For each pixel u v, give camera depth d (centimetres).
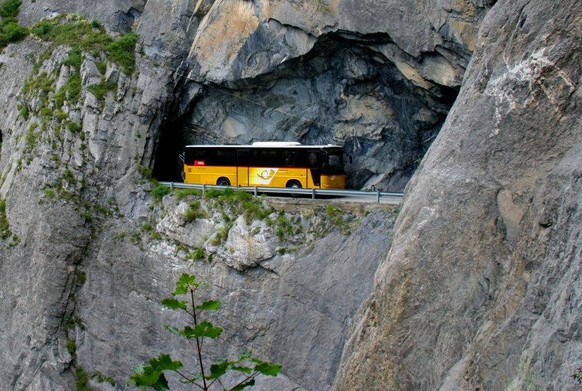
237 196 2191
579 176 996
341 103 2320
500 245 1215
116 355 2331
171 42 2636
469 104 1374
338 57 2206
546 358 873
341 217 1983
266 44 2300
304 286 1948
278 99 2427
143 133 2597
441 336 1253
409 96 2175
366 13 2006
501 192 1241
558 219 1005
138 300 2317
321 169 2272
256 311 2027
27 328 2503
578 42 1195
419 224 1341
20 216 2617
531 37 1275
